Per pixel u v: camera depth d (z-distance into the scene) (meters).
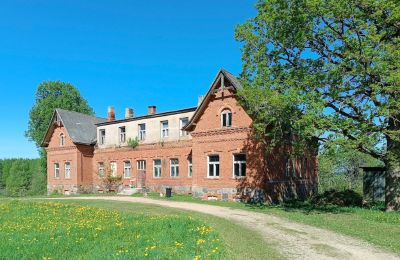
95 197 36.78
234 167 31.41
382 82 19.91
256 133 29.17
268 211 23.81
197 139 34.00
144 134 43.78
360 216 21.25
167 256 10.46
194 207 25.92
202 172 33.28
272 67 23.59
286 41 22.62
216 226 17.02
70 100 72.06
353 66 20.64
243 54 24.47
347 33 20.27
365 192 30.84
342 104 21.78
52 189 50.94
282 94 21.77
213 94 33.09
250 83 24.34
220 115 32.62
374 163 42.75
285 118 22.81
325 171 44.09
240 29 23.91
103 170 47.59
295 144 23.97
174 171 40.47
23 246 11.90
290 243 14.19
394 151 21.86
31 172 73.88
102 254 10.62
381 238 15.14
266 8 22.80
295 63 23.45
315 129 20.66
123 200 32.00
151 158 42.31
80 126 50.91
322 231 16.86
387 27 20.80
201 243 12.14
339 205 28.06
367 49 18.89
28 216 20.16
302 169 37.84
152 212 23.03
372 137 20.25
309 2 20.03
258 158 29.75
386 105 19.19
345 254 12.62
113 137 46.88
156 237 13.08
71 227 15.52
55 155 50.94
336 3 19.62
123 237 13.37
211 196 32.44
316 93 20.66
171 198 33.56
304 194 37.72
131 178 44.25
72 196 39.88
